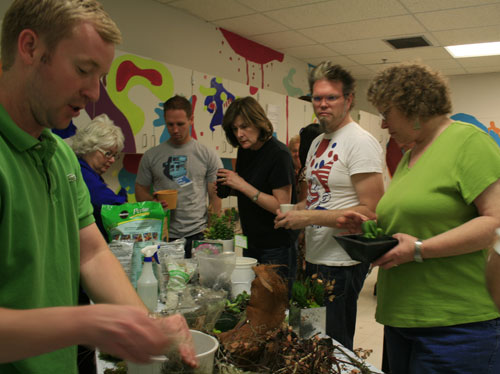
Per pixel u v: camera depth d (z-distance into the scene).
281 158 2.18
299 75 5.86
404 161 1.46
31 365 0.78
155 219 1.78
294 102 4.79
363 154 1.74
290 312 1.32
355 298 1.89
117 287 0.94
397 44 4.93
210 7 3.67
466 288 1.22
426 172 1.28
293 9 3.72
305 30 4.37
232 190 2.33
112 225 1.70
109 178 3.23
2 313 0.57
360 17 3.94
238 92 3.91
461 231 1.16
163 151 2.85
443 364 1.24
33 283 0.74
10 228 0.70
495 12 3.76
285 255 2.24
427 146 1.32
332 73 1.80
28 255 0.73
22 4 0.67
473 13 3.80
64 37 0.68
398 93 1.27
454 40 4.71
